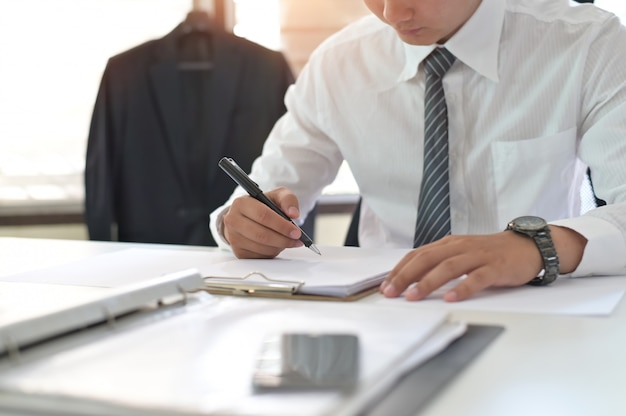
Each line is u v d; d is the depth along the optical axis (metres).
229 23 2.80
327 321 0.70
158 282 0.76
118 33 2.84
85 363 0.57
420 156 1.55
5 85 2.81
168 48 2.54
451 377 0.59
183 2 2.85
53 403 0.49
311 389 0.51
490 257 0.94
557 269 0.97
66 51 2.82
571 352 0.68
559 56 1.46
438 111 1.45
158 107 2.54
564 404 0.55
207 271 1.04
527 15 1.49
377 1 1.33
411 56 1.52
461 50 1.45
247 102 2.54
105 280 1.03
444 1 1.28
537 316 0.81
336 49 1.67
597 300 0.88
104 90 2.51
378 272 1.00
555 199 1.49
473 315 0.82
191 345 0.62
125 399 0.49
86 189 2.53
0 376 0.54
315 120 1.67
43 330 0.61
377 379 0.53
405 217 1.59
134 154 2.55
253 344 0.62
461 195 1.50
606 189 1.34
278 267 1.07
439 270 0.91
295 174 1.66
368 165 1.61
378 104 1.59
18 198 2.88
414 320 0.70
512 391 0.57
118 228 2.58
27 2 2.78
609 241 1.03
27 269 1.17
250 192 1.22
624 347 0.69
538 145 1.46
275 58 2.55
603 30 1.45
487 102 1.48
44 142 2.86
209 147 2.57
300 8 2.87
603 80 1.42
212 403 0.48
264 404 0.48
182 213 2.58
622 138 1.33
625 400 0.56
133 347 0.62
